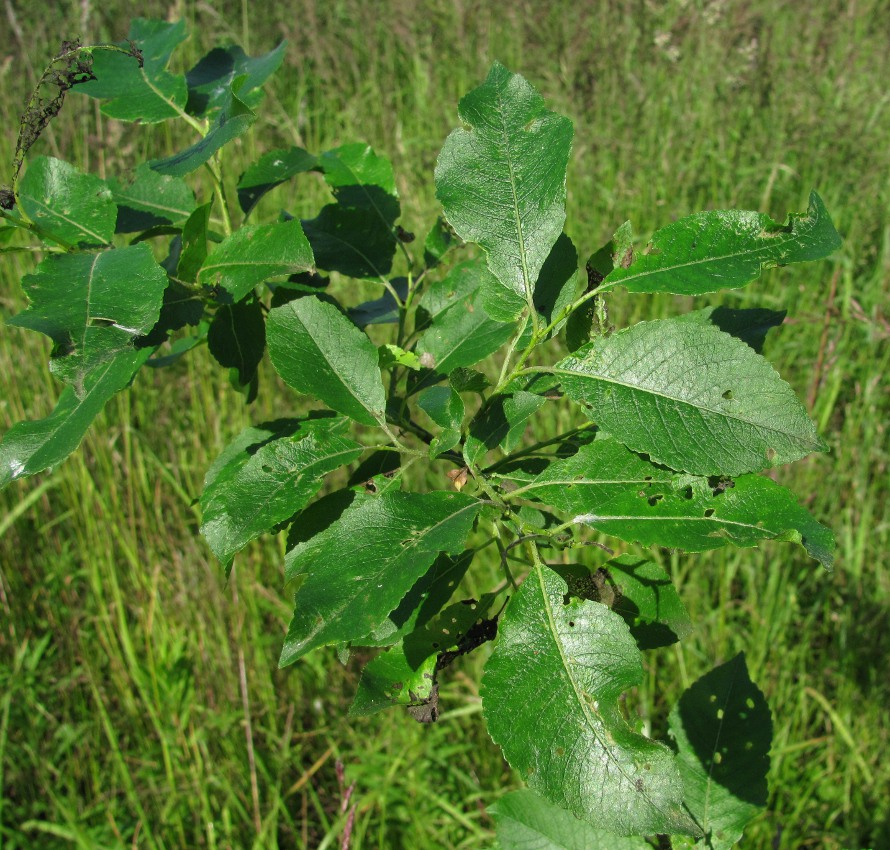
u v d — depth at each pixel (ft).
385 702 0.95
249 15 4.86
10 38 4.46
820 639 2.89
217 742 2.74
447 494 0.89
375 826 2.57
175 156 1.06
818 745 2.65
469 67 4.52
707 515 0.88
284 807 2.50
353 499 1.00
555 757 0.80
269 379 3.20
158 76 1.27
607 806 0.78
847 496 2.97
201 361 3.08
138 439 3.05
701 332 0.86
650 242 0.91
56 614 3.03
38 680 2.92
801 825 2.51
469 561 0.96
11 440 0.89
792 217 0.87
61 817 2.65
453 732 2.74
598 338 0.90
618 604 1.00
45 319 0.86
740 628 2.81
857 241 3.58
